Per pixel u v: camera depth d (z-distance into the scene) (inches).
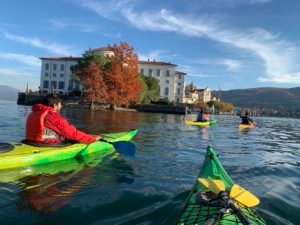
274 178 169.5
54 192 126.6
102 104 1193.4
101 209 111.6
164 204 117.5
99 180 145.5
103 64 1252.5
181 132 398.3
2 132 292.0
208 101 2242.9
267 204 123.2
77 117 568.4
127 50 1198.3
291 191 145.1
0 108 746.8
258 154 254.1
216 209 86.9
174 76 1764.3
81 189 131.6
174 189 136.3
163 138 318.0
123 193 128.6
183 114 1248.2
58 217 103.7
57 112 172.7
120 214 108.0
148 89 1509.6
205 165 133.6
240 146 298.8
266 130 556.4
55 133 174.1
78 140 175.3
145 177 154.4
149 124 507.8
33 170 153.4
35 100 1298.0
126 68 1185.4
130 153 180.7
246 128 558.3
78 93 1393.9
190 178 156.9
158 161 193.8
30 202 114.8
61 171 155.6
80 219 103.0
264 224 90.3
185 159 206.1
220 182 93.7
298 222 108.3
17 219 100.3
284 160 234.5
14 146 159.9
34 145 164.7
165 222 102.3
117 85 1139.9
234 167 190.9
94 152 195.2
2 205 110.5
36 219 101.1
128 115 799.7
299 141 395.2
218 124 641.0
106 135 229.0
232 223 81.4
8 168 147.3
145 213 109.2
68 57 1740.9
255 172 180.7
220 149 267.7
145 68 1769.2
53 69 1689.2
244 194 90.8
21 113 583.8
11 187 129.0
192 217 86.7
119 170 165.3
